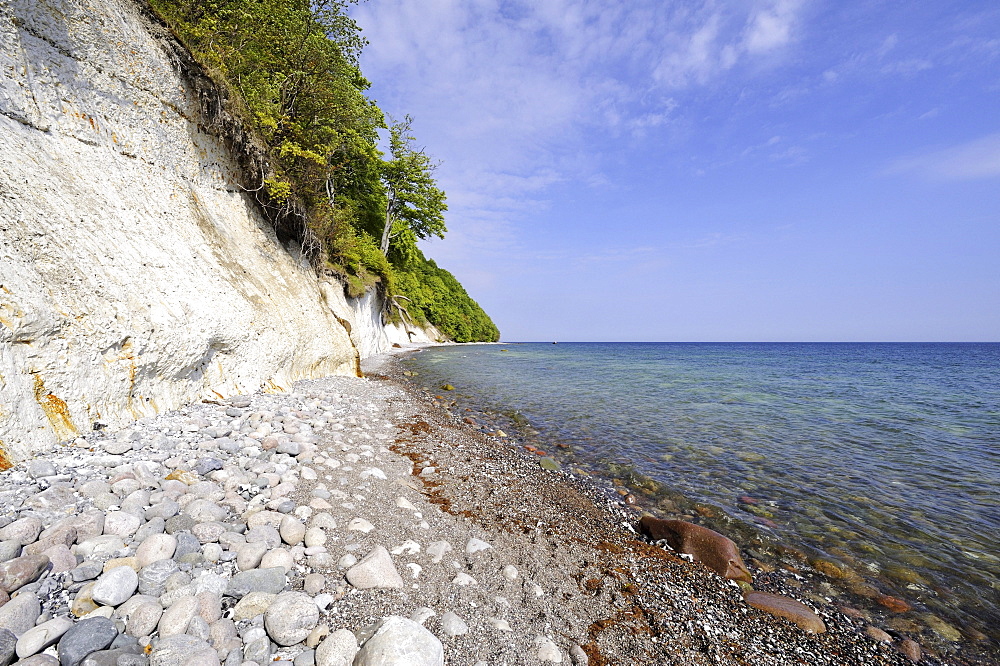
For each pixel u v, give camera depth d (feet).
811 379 100.32
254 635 9.46
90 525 11.22
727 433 41.19
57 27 23.11
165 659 8.11
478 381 75.66
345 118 58.90
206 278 30.37
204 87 35.04
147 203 27.84
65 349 17.19
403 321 183.93
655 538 19.95
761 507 24.23
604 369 114.93
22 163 18.98
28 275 16.53
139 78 28.91
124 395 20.31
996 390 82.89
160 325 23.26
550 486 25.71
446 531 17.33
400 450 28.37
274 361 37.01
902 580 17.54
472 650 10.64
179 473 15.81
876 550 19.80
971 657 13.57
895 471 31.07
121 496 13.57
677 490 26.27
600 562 17.40
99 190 23.63
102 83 26.02
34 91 21.49
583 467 30.01
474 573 14.51
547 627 12.57
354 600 11.26
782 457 33.71
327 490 17.95
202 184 36.04
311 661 9.18
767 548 19.83
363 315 106.73
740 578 17.04
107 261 21.61
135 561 10.56
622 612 14.12
